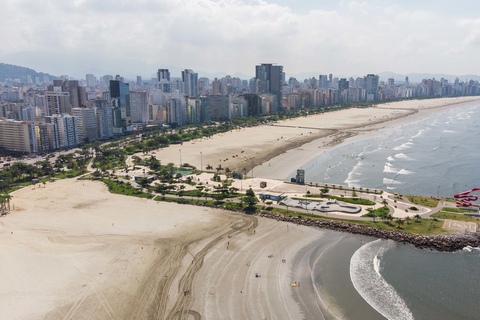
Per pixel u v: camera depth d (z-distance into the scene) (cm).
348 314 12219
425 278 14312
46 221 19950
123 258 15725
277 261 15462
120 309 12394
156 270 14762
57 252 16325
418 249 16500
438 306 12650
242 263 15288
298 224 19162
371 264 15300
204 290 13412
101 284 13825
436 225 18325
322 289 13550
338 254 16100
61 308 12475
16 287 13688
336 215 19838
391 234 17538
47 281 14050
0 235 18162
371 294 13312
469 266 15150
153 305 12588
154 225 19250
